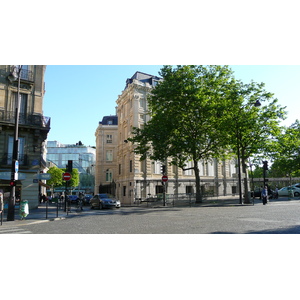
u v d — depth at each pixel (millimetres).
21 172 24594
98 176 56844
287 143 29891
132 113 40031
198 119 27719
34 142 25484
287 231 9406
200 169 44562
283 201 29859
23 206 16812
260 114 26547
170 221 13391
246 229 10055
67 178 22500
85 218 16844
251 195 36594
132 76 44406
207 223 12078
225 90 26438
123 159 43094
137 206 30641
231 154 32594
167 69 27688
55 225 13539
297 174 57562
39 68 26438
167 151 28094
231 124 25562
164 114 27469
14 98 25000
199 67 27250
